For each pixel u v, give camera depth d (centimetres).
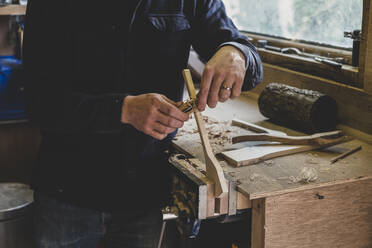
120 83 137
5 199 205
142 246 150
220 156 143
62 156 140
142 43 137
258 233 127
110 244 157
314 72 185
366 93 159
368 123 160
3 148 269
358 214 135
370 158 142
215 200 122
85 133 136
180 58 143
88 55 134
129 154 139
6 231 199
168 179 144
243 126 169
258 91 213
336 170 133
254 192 119
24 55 131
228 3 261
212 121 177
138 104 121
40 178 144
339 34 190
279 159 141
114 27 132
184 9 142
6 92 260
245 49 131
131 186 141
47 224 147
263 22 234
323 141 145
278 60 203
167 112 119
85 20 131
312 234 130
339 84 171
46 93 128
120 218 148
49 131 141
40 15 129
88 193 141
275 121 177
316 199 128
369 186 134
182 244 174
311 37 205
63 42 131
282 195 123
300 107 162
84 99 125
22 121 263
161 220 151
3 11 236
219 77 121
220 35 142
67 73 133
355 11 181
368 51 156
